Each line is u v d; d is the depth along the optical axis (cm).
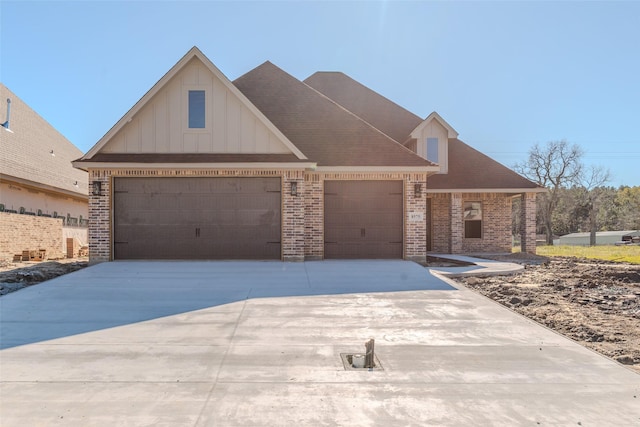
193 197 1369
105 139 1366
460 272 1208
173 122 1392
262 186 1377
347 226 1460
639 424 384
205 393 441
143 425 377
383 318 731
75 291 928
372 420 387
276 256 1376
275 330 661
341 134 1560
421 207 1447
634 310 826
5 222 1605
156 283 1012
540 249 2830
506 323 705
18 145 2012
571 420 390
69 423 381
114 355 552
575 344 602
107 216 1343
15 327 677
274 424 379
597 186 4688
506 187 1997
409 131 2144
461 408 411
